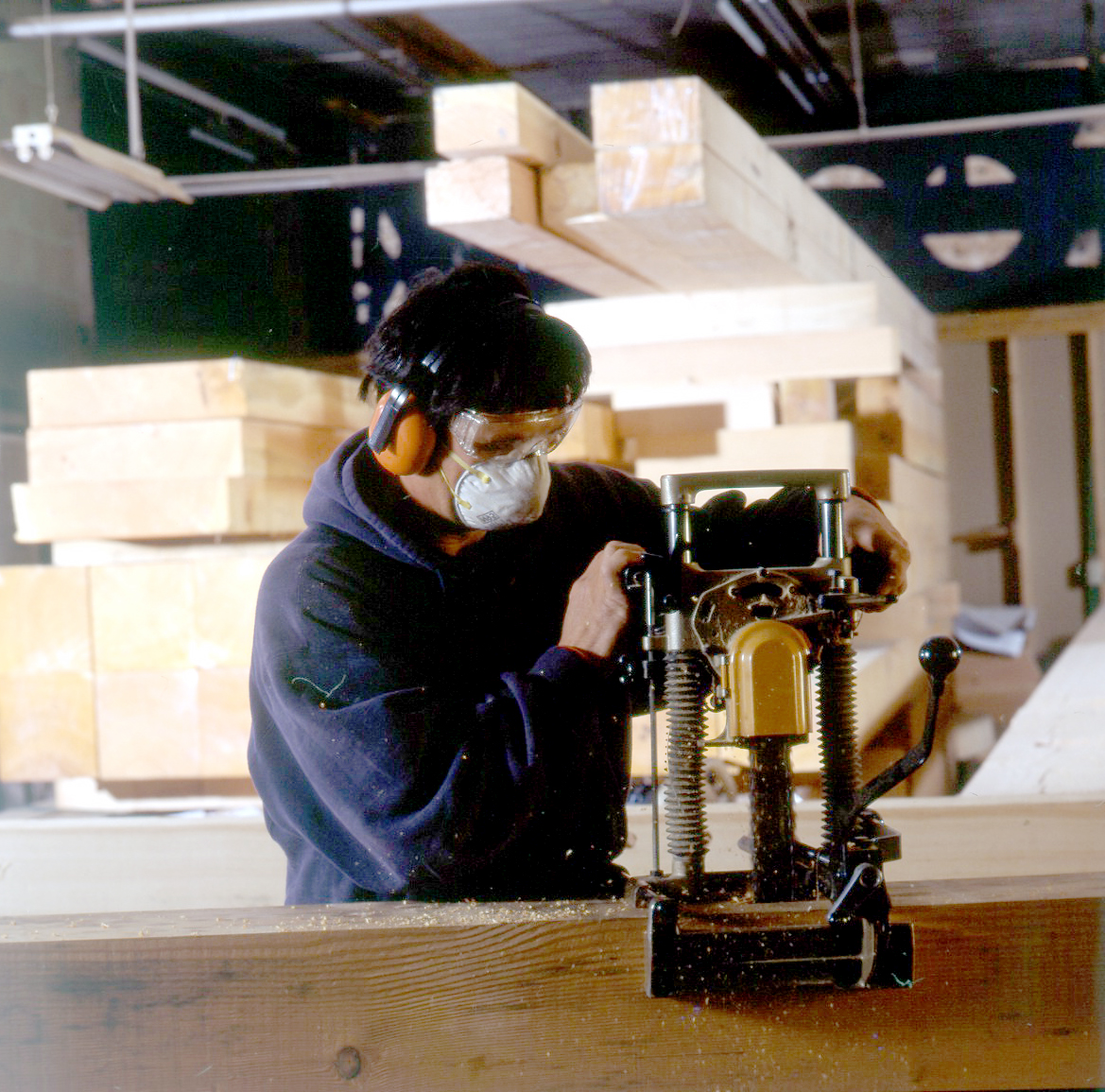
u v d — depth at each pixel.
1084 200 6.06
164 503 2.27
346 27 4.89
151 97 5.02
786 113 6.10
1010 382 5.99
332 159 5.98
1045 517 6.19
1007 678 4.39
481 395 0.99
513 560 1.26
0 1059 0.94
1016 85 6.09
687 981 0.87
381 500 1.16
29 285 4.57
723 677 0.89
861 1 5.09
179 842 1.76
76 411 2.31
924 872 1.64
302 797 1.12
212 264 5.37
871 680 2.38
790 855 0.94
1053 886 0.96
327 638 1.05
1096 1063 0.92
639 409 2.84
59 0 4.65
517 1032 0.92
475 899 1.08
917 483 3.41
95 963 0.93
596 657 0.98
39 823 1.80
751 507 1.24
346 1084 0.92
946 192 6.19
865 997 0.92
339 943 0.92
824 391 2.61
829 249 3.03
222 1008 0.93
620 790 1.18
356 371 5.37
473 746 0.96
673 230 2.18
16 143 2.98
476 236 2.21
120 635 2.27
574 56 5.52
